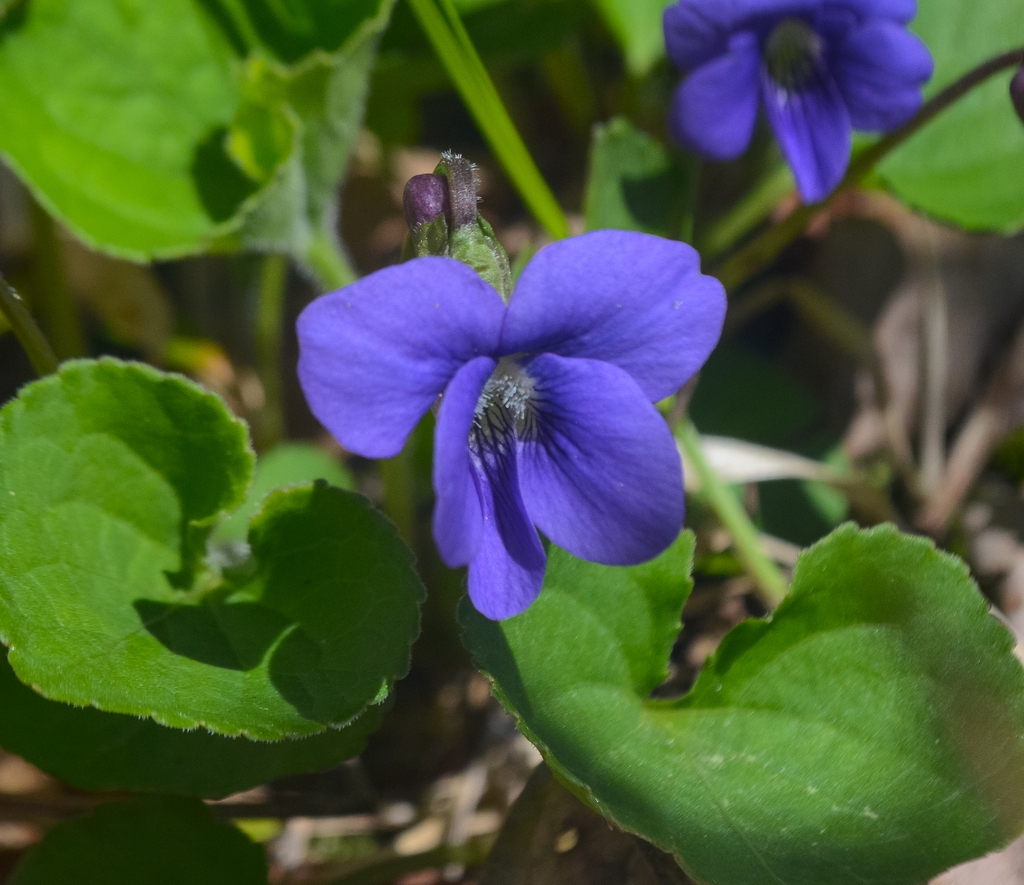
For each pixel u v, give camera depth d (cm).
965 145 22
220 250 20
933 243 23
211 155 20
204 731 18
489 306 15
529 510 16
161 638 17
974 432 23
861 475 23
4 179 23
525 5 22
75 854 18
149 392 17
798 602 17
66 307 21
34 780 19
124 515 17
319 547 17
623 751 17
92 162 20
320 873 19
